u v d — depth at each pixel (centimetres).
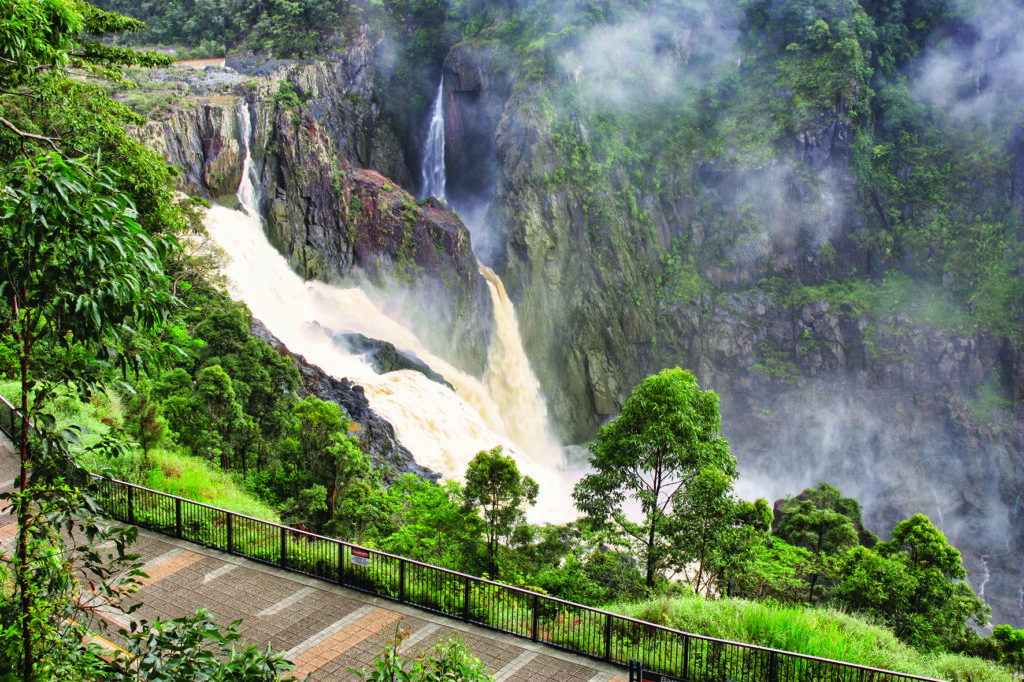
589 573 2658
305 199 7888
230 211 6969
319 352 6588
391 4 11006
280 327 6606
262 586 1850
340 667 1561
